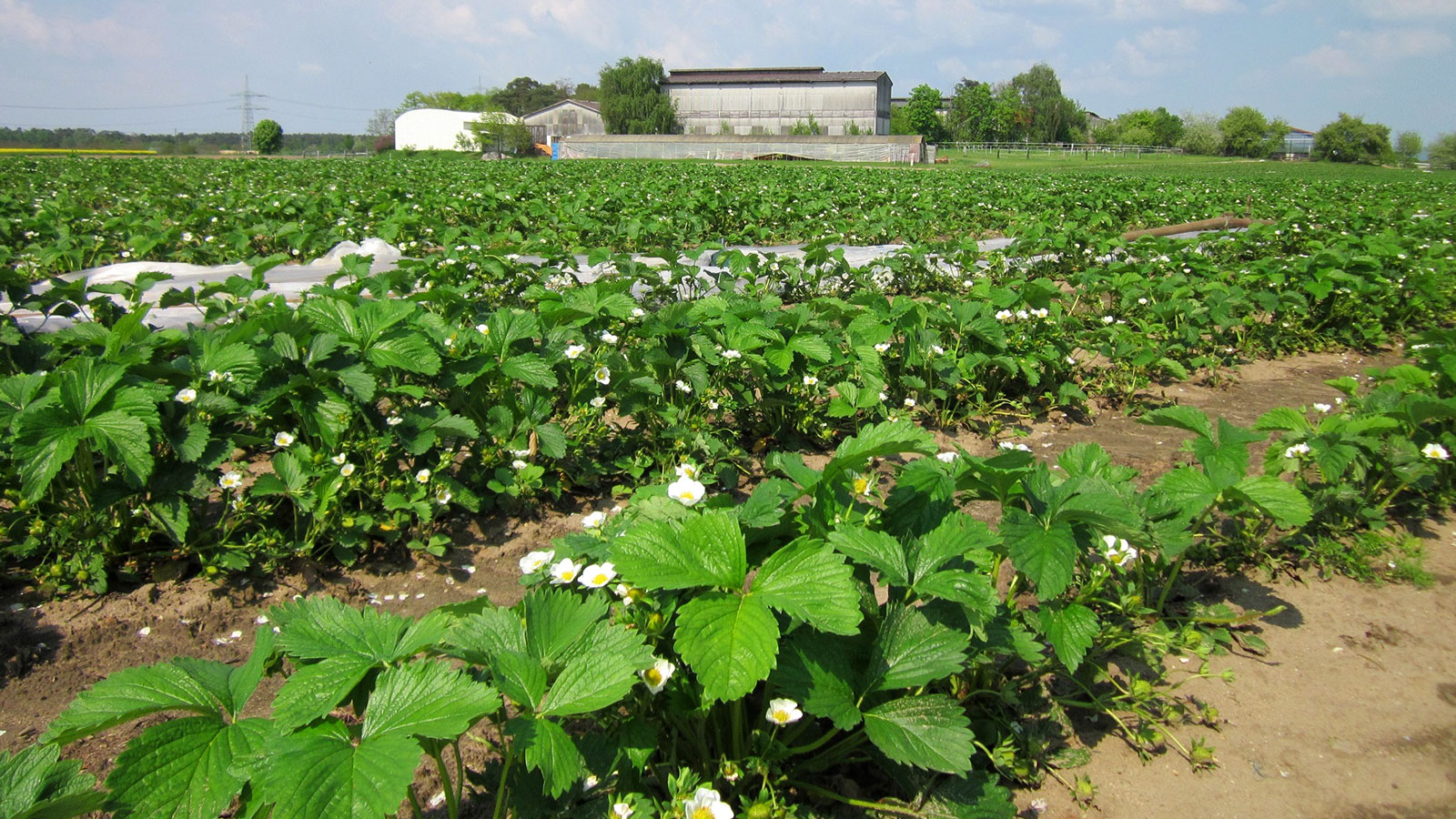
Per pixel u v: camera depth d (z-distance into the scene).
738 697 2.00
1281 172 54.25
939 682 2.88
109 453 3.50
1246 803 2.89
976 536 2.48
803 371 5.79
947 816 2.44
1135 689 3.08
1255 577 4.30
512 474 4.59
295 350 4.25
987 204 20.22
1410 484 4.94
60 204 14.25
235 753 1.94
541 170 34.53
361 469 4.21
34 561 3.86
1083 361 7.74
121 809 1.79
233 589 3.81
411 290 7.15
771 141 74.75
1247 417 6.95
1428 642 3.84
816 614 2.10
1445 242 13.34
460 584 4.06
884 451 2.75
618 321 5.87
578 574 2.43
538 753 1.84
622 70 96.25
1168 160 82.69
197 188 20.86
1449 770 3.08
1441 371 5.82
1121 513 2.76
